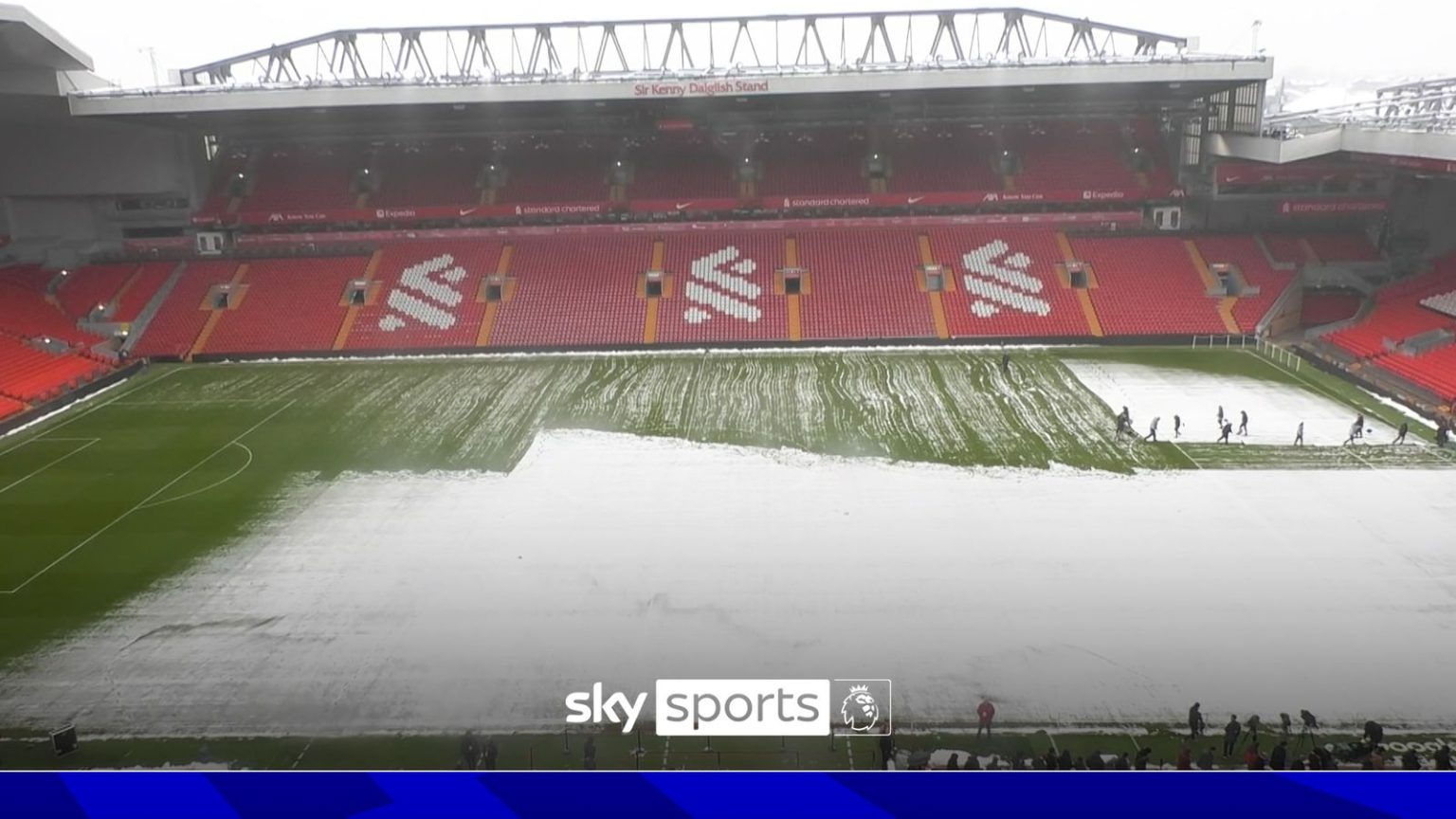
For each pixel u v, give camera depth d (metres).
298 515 31.94
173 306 57.84
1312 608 24.41
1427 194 56.69
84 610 25.50
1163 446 37.22
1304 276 56.34
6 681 22.14
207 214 61.94
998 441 38.12
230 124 59.97
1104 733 19.61
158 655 23.17
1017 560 27.50
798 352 53.81
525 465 36.50
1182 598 25.06
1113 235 60.34
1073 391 44.81
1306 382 46.03
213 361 54.62
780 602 25.36
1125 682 21.33
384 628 24.34
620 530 30.25
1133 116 64.00
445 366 52.38
